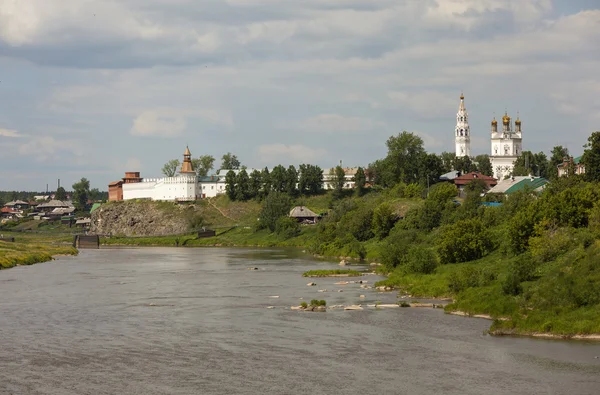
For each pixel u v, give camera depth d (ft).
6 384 225.76
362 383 222.07
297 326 304.71
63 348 269.85
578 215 424.87
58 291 431.02
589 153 578.25
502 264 408.46
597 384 215.51
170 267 612.29
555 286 304.71
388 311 335.26
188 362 248.52
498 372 229.25
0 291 431.43
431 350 257.96
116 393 216.95
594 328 268.41
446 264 454.81
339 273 496.23
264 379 227.61
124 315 338.95
